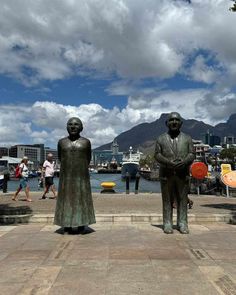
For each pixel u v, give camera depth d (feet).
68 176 34.96
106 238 32.40
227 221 41.70
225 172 71.10
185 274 21.90
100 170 391.24
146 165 386.52
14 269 23.07
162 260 24.91
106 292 19.17
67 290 19.45
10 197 68.69
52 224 40.45
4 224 40.63
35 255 26.45
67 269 23.02
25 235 34.04
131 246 29.17
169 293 18.98
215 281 20.67
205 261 24.63
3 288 19.74
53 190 66.90
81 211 34.68
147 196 72.49
